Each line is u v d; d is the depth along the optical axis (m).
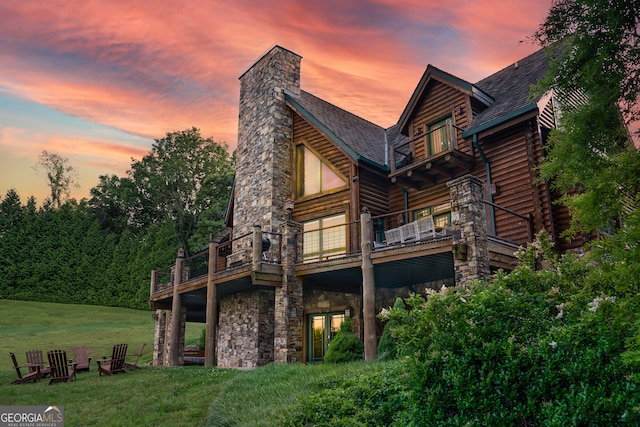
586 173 4.70
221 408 8.84
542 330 5.11
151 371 14.96
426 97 17.09
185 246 45.53
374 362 10.20
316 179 18.20
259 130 19.69
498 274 6.08
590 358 4.37
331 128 18.03
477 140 14.33
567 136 4.70
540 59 16.41
